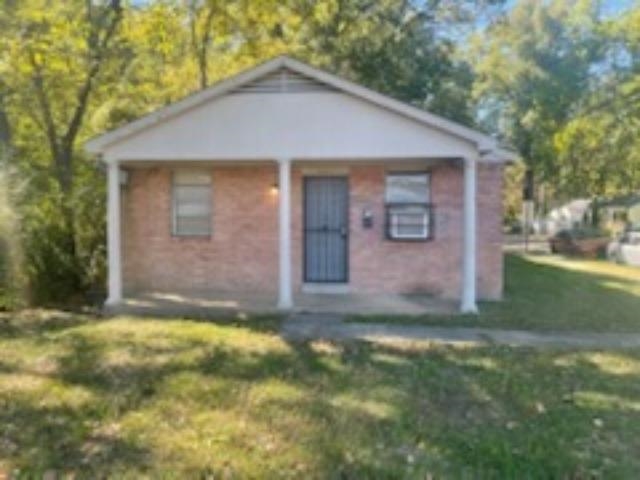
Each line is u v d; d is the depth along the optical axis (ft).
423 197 36.35
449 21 72.64
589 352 23.18
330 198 37.65
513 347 23.97
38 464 13.20
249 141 31.86
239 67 57.31
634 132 82.12
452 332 26.68
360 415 16.10
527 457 13.64
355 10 65.62
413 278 36.60
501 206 35.99
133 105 52.60
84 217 36.24
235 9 49.98
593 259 73.92
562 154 93.50
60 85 44.57
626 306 33.81
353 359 21.68
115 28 42.60
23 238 31.73
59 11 36.76
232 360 21.24
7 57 32.89
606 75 84.74
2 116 41.11
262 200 37.55
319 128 31.50
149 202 38.34
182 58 55.21
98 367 20.24
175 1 46.24
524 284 43.11
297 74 31.50
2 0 29.66
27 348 22.71
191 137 32.09
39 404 16.78
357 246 37.01
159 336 24.71
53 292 33.14
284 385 18.52
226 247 37.91
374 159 32.94
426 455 13.74
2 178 31.71
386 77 66.13
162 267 38.42
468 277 31.40
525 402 17.26
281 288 32.09
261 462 13.26
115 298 32.63
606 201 113.60
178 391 17.87
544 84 96.02
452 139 30.89
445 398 17.56
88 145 32.42
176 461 13.30
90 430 15.05
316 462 13.30
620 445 14.33
